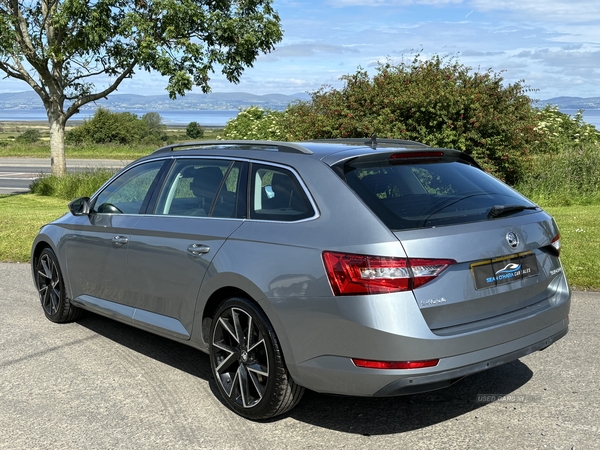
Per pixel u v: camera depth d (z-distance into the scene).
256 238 3.87
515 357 3.64
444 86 14.36
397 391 3.32
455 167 4.18
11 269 8.75
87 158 36.34
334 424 3.86
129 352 5.29
